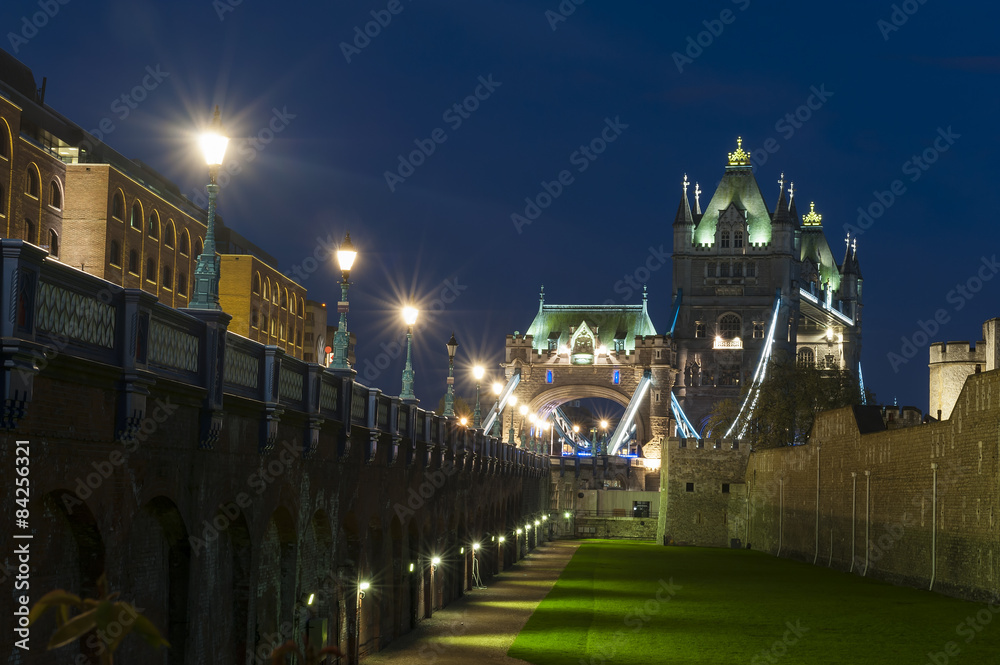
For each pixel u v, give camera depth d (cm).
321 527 3559
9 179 6931
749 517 13475
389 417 4416
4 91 7688
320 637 3341
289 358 3036
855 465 9044
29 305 1630
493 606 6134
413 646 4550
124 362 1988
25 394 1617
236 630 2788
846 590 7356
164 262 9025
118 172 8081
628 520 15900
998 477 5981
